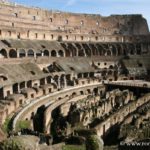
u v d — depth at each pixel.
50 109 61.00
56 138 45.78
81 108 61.59
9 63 86.00
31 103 65.88
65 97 76.00
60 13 128.12
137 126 50.31
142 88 87.50
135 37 139.88
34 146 16.92
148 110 58.06
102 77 105.31
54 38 120.81
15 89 75.50
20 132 42.28
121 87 92.62
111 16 146.62
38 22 116.94
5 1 101.88
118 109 63.84
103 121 53.16
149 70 120.81
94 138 29.44
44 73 91.69
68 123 55.69
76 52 122.19
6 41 95.50
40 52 104.38
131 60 124.88
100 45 131.25
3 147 15.73
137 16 148.50
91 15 139.75
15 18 105.75
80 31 133.88
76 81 95.12
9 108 57.62
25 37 107.81
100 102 67.75
